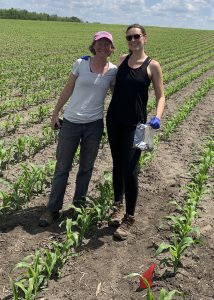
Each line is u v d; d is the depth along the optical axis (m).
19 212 2.54
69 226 2.06
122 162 2.38
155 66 2.18
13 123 4.26
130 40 2.15
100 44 2.19
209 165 3.40
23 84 6.91
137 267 2.07
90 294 1.84
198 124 5.20
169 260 2.11
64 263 2.04
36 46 15.80
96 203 2.46
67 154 2.39
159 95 2.24
